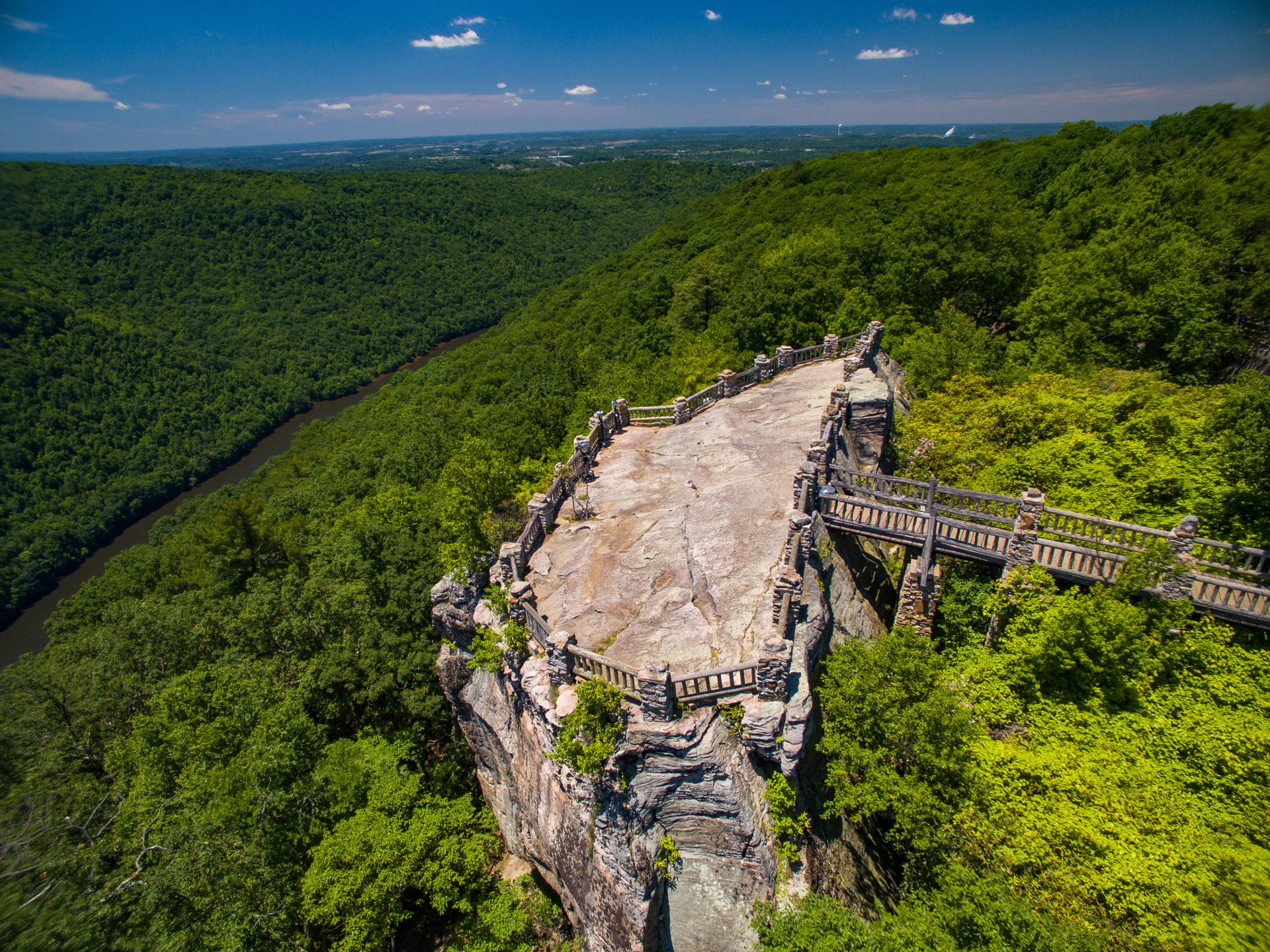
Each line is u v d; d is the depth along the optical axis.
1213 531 16.05
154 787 18.67
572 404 49.97
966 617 16.98
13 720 21.31
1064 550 15.66
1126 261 28.02
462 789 22.53
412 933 18.75
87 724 22.56
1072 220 42.88
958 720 11.89
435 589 18.45
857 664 12.80
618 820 12.28
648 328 65.81
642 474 21.27
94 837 18.81
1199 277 26.31
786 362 28.50
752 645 13.36
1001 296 36.12
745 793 11.94
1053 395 22.53
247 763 17.48
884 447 23.53
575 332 94.88
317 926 17.28
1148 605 14.55
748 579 15.25
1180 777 12.34
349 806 18.22
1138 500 17.44
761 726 11.73
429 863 16.88
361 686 23.42
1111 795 11.73
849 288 42.31
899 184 79.81
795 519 14.73
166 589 43.34
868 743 12.48
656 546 17.20
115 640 25.06
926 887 12.22
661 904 12.53
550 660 13.43
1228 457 16.36
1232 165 38.47
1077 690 14.25
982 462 20.97
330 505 61.81
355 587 25.03
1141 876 10.28
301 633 24.44
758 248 81.06
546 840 15.14
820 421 22.39
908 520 17.25
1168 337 26.20
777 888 11.88
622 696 12.44
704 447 22.33
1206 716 12.95
